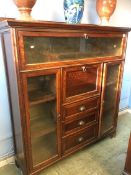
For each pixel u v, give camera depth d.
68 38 1.36
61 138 1.53
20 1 1.16
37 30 1.10
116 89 1.90
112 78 1.86
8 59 1.25
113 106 1.98
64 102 1.43
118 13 2.21
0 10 1.36
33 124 1.46
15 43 1.04
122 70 1.85
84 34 1.37
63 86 1.37
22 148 1.36
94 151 1.89
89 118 1.72
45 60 1.24
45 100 1.32
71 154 1.69
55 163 1.61
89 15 1.92
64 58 1.35
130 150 1.34
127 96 2.79
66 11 1.43
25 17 1.21
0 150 1.65
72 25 1.23
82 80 1.51
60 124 1.47
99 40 1.58
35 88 1.32
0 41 1.38
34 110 1.44
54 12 1.64
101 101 1.76
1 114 1.57
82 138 1.72
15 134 1.53
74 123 1.59
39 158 1.48
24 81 1.15
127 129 2.33
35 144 1.47
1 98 1.53
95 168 1.65
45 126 1.46
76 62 1.39
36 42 1.17
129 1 2.27
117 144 2.01
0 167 1.66
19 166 1.58
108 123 2.05
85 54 1.50
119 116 2.71
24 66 1.12
